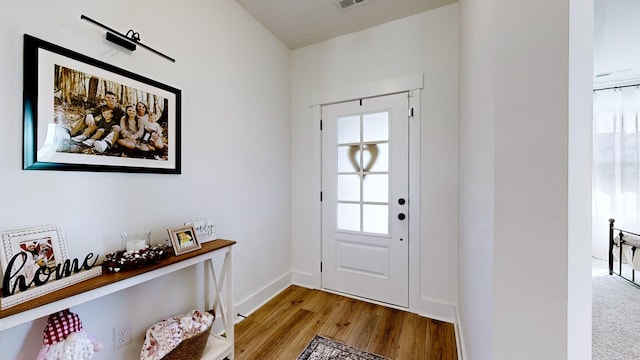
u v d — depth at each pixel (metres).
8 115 1.00
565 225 0.66
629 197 3.82
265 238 2.47
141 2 1.45
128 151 1.38
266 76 2.48
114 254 1.25
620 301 2.50
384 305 2.39
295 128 2.88
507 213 0.71
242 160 2.19
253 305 2.28
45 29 1.09
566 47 0.66
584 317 0.67
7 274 0.87
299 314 2.22
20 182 1.03
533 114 0.68
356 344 1.81
